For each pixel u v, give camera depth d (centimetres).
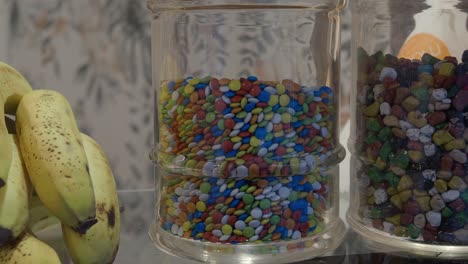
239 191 75
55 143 69
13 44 96
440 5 77
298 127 76
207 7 77
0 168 65
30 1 96
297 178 76
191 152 76
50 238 81
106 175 76
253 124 74
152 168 102
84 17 97
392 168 77
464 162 74
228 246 76
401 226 77
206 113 75
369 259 79
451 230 75
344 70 101
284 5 77
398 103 76
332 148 80
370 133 79
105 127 100
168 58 80
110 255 73
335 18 82
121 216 93
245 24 77
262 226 76
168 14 80
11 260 67
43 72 97
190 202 77
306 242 78
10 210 67
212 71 77
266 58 78
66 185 68
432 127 74
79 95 98
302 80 79
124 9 97
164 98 79
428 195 75
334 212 82
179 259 79
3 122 69
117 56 98
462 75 73
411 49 78
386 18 79
